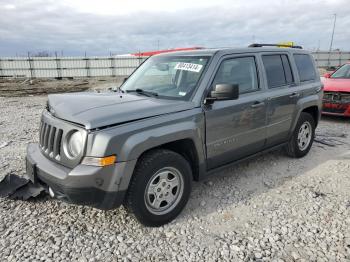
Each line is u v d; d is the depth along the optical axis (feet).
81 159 9.40
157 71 13.65
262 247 9.75
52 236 10.30
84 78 128.88
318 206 12.14
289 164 16.58
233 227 10.84
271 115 14.51
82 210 11.90
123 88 14.21
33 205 12.22
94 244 9.92
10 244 9.86
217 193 13.30
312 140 18.06
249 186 13.98
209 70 12.10
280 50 15.84
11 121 28.71
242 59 13.58
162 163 10.42
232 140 12.82
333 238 10.12
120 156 9.41
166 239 10.20
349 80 27.25
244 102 12.98
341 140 21.09
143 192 10.12
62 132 10.02
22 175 14.82
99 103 10.87
